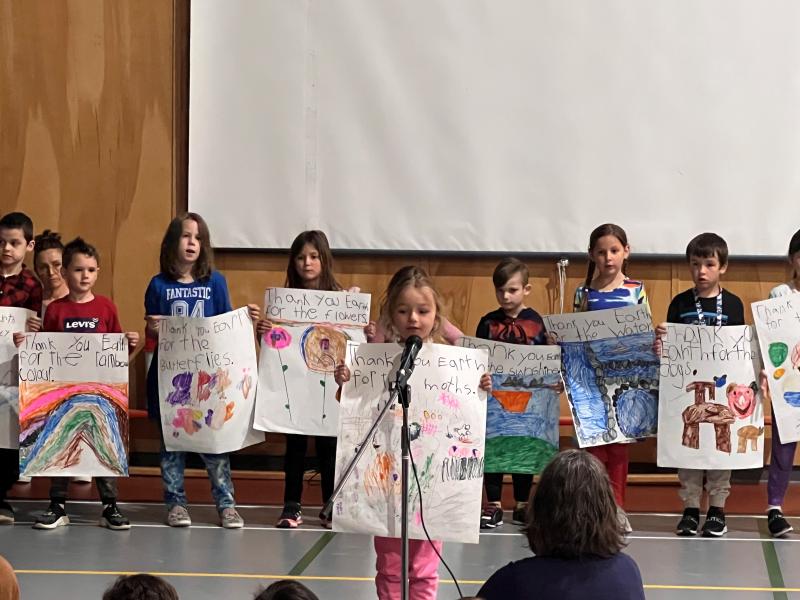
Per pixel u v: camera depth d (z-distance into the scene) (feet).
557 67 21.77
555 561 8.01
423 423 10.94
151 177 22.43
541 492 8.11
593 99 21.77
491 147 21.90
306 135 22.07
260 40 22.03
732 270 22.07
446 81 21.90
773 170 21.74
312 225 22.16
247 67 22.07
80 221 22.52
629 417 17.74
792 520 18.78
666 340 17.62
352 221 22.11
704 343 17.56
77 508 19.57
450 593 14.05
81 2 22.44
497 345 17.88
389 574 10.95
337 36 21.93
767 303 17.60
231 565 15.42
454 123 21.91
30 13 22.47
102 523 18.06
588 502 7.96
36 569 15.14
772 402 17.47
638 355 17.71
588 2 21.68
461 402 10.98
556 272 22.02
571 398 17.79
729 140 21.75
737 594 14.10
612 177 21.83
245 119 22.12
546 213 21.94
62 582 14.44
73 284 18.51
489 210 21.95
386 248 22.07
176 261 18.48
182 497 18.28
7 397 18.31
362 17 21.90
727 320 17.98
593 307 18.24
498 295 18.45
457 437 10.93
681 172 21.81
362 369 11.09
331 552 16.26
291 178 22.11
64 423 17.97
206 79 22.08
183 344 17.99
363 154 22.03
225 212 22.20
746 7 21.61
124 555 15.98
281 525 17.95
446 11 21.84
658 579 14.82
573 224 21.93
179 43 22.35
